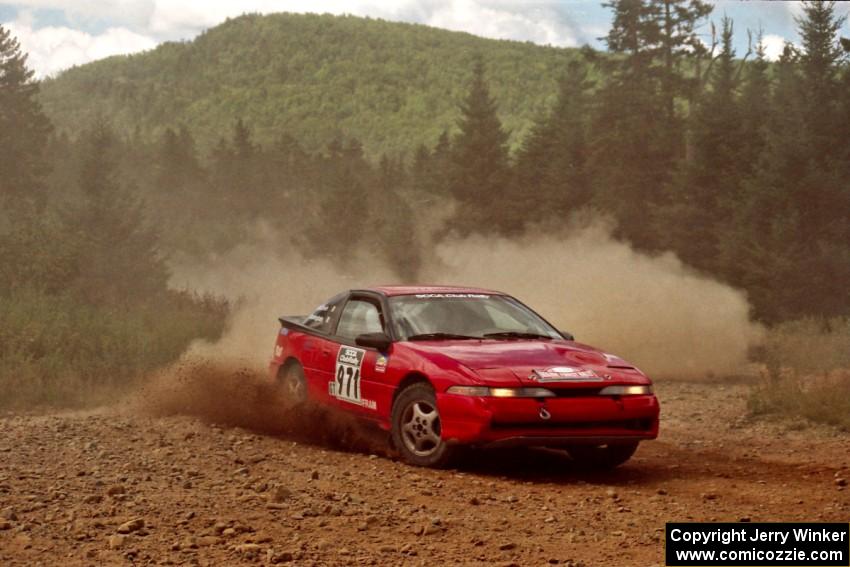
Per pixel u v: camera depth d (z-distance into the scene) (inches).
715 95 1461.6
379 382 324.2
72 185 2805.1
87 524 216.2
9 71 2866.6
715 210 1358.3
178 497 246.4
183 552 196.5
